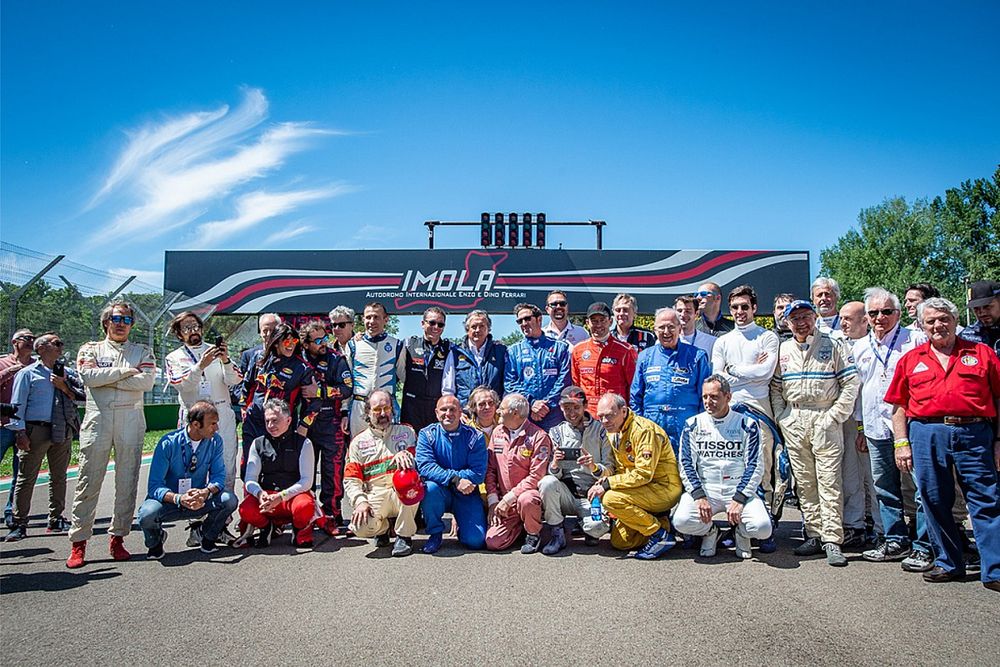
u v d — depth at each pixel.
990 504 4.04
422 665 3.02
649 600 3.85
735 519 4.67
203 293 19.41
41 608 3.80
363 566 4.65
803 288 19.16
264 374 5.54
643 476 4.80
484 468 5.27
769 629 3.39
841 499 4.70
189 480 5.04
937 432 4.16
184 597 3.98
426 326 6.36
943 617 3.54
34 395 5.79
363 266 19.38
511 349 6.22
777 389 5.17
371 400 5.27
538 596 3.94
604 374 5.93
